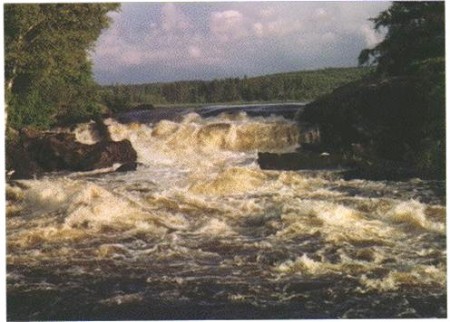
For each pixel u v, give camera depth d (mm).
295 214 13070
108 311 9031
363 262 10609
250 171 16969
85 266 10688
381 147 21422
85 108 29375
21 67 25484
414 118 21234
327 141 23609
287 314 8875
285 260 10773
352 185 16719
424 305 9078
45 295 9570
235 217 13516
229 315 8859
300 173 18359
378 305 9125
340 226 12422
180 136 25109
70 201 13812
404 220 12719
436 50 23156
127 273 10344
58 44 26406
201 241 11906
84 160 21062
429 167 18375
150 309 9070
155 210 13883
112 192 14984
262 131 24641
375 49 25359
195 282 9953
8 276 10242
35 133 22391
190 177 18453
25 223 12961
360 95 22625
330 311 8961
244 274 10266
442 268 10297
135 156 22531
